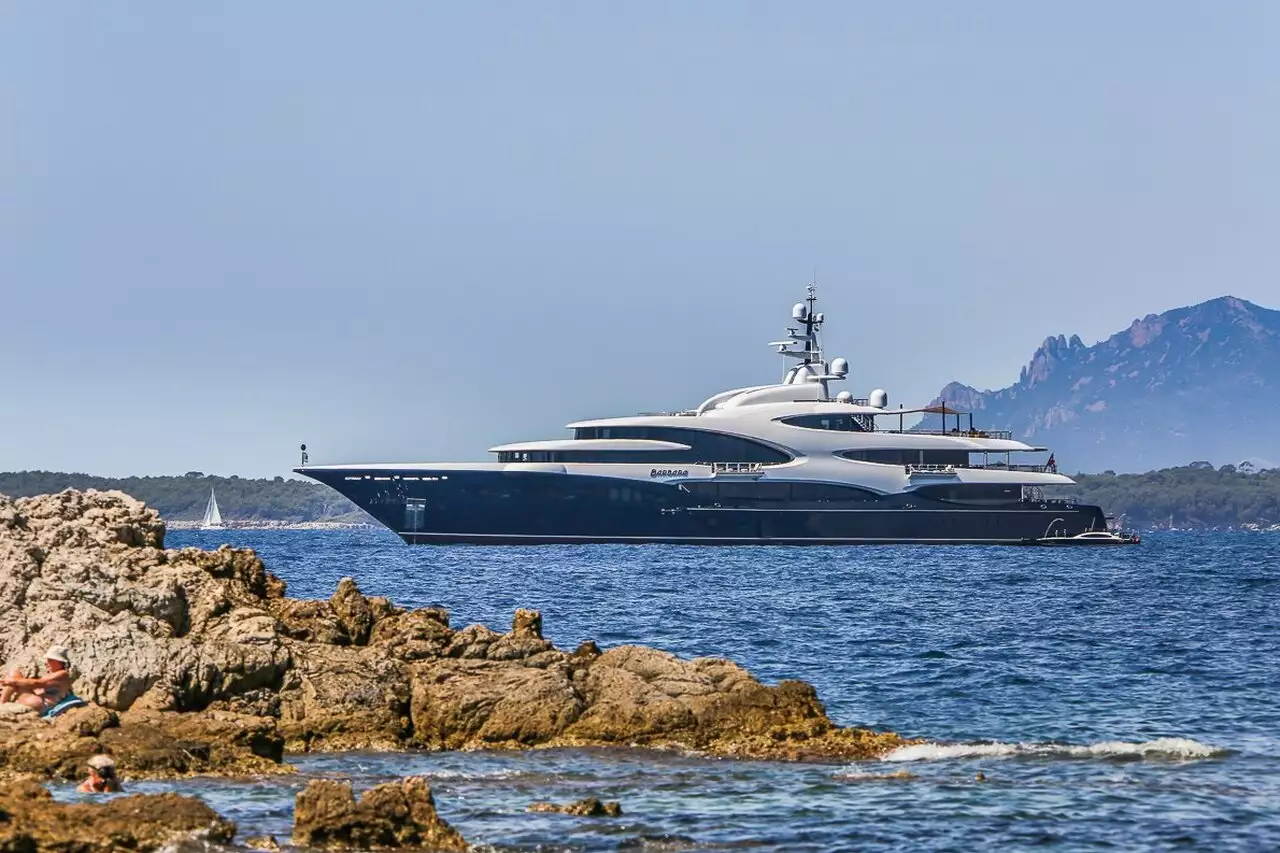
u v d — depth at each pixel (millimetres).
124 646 96312
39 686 91938
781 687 108438
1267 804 86812
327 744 100062
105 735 89188
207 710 96625
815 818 82812
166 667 96750
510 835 77500
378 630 112750
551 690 104688
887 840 78438
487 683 105125
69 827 66625
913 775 94438
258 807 80688
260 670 101250
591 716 104438
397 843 71750
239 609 107000
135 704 95062
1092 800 87688
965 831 80375
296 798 73750
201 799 79375
